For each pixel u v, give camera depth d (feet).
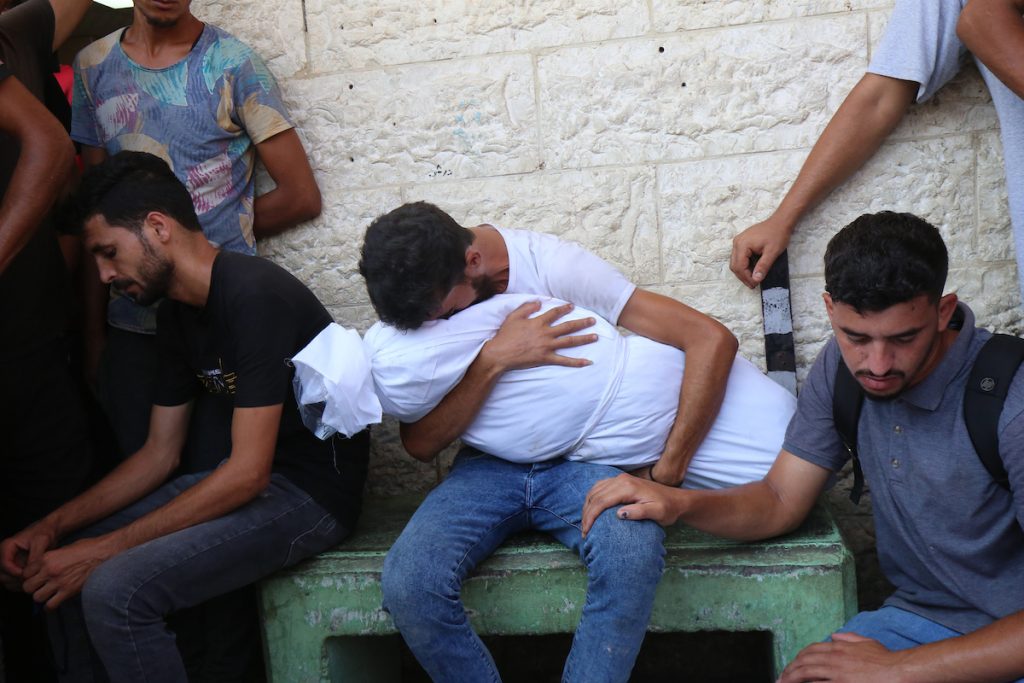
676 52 8.98
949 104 8.74
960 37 7.43
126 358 9.29
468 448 8.56
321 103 9.53
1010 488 5.89
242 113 9.13
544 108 9.23
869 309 5.72
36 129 7.30
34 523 8.02
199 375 8.20
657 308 7.72
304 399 7.50
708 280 9.30
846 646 6.18
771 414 7.86
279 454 8.04
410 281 6.98
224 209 9.35
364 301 9.83
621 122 9.17
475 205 9.49
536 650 10.15
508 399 7.48
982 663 5.63
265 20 9.48
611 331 7.66
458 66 9.29
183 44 9.15
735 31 8.89
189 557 7.32
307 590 7.90
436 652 7.07
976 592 6.25
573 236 9.42
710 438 7.78
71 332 9.52
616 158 9.23
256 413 7.45
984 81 8.64
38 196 7.30
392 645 9.82
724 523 7.05
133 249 7.53
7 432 8.53
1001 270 8.96
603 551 6.80
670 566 7.46
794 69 8.87
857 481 6.96
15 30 8.61
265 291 7.50
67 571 7.43
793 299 9.23
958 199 8.90
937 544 6.31
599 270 7.84
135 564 7.18
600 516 6.94
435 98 9.37
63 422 8.79
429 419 7.64
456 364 7.34
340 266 9.79
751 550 7.41
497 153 9.39
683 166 9.16
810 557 7.32
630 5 8.96
